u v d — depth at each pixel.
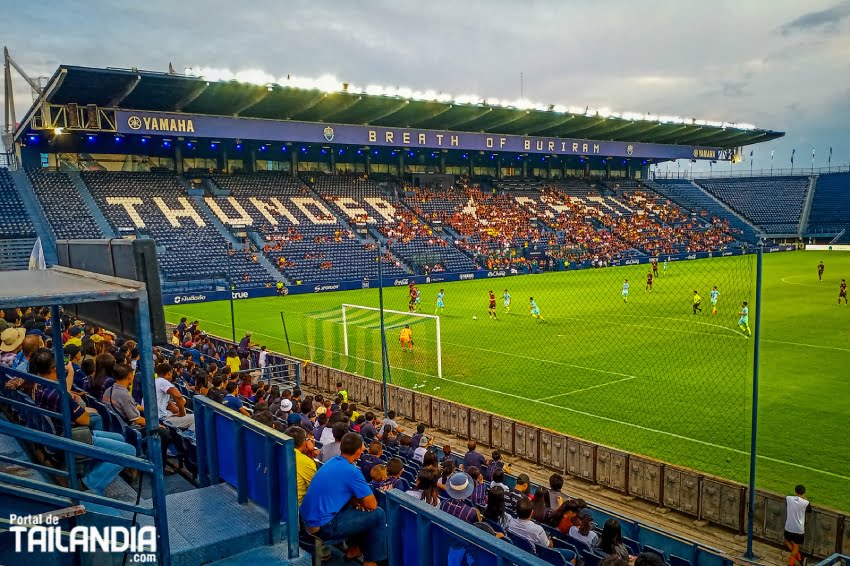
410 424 18.73
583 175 94.62
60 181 55.75
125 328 3.80
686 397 20.42
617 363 25.55
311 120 61.66
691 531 11.88
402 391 19.28
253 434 5.30
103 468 5.48
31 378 5.28
